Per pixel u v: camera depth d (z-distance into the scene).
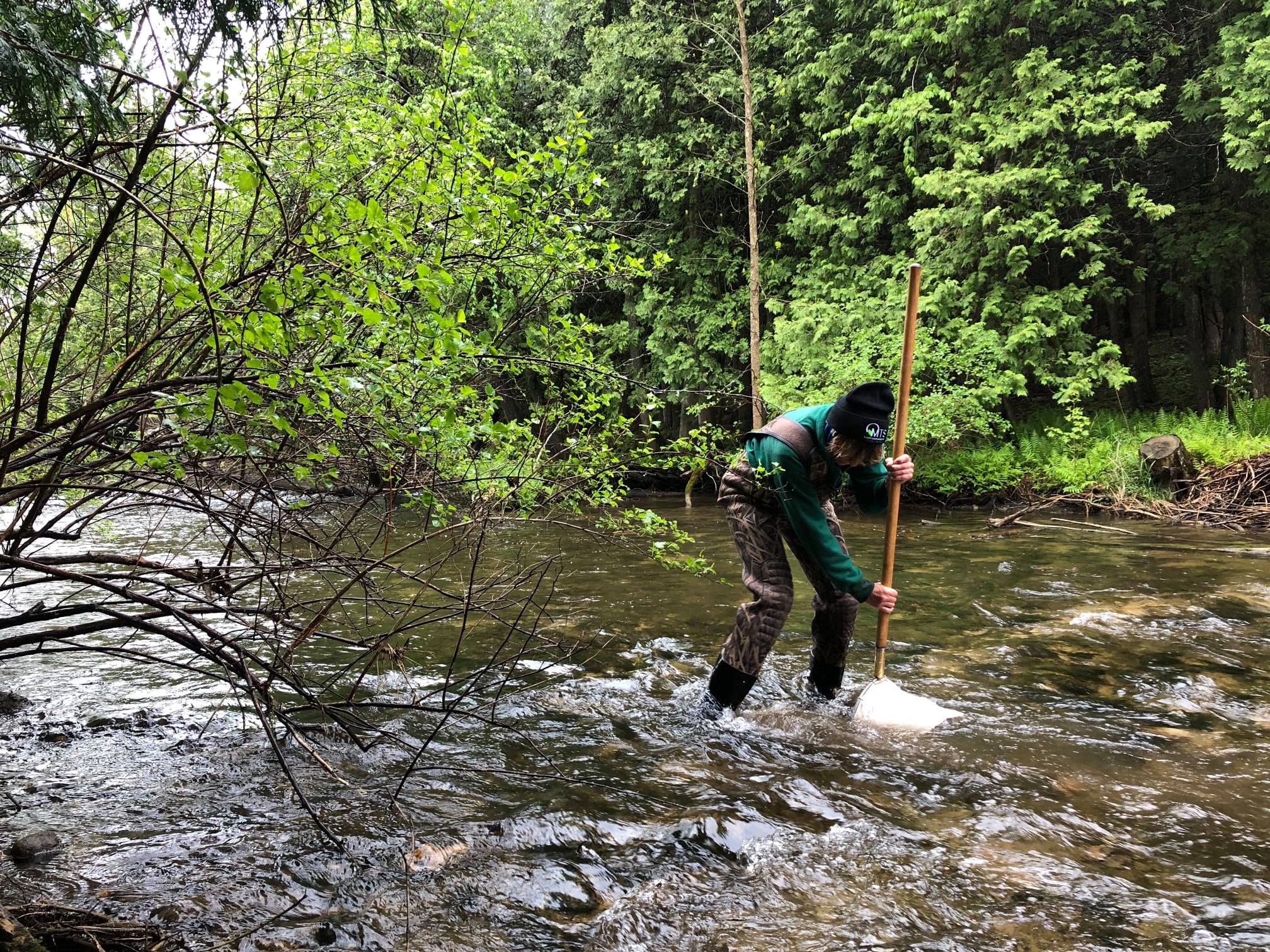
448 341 2.22
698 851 2.38
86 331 2.56
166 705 3.59
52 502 2.82
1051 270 14.93
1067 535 8.80
